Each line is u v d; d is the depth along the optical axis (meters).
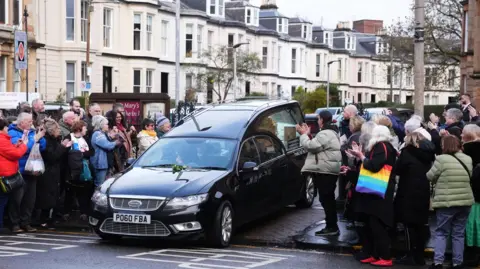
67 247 9.95
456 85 59.28
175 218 9.62
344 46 72.06
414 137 8.84
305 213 13.07
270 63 57.66
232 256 9.38
